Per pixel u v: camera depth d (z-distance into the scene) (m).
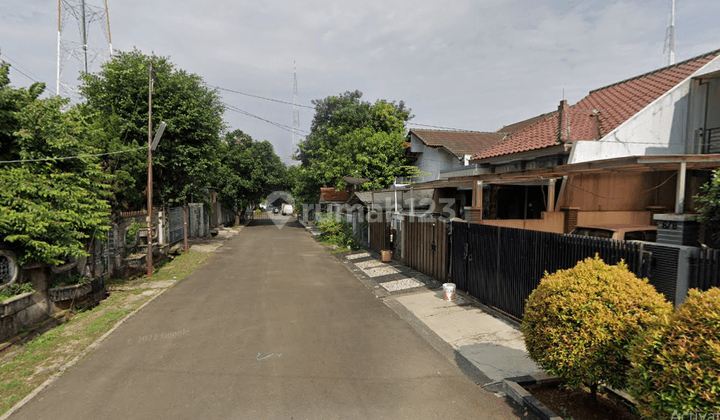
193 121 15.98
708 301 2.40
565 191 7.66
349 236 16.80
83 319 6.96
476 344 5.40
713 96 8.70
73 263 7.35
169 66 15.77
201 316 7.00
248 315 7.01
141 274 11.12
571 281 3.51
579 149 7.97
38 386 4.38
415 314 6.92
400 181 19.70
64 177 7.00
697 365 2.27
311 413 3.71
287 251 16.52
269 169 35.78
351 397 4.01
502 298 6.70
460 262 8.24
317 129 29.11
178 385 4.32
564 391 3.97
